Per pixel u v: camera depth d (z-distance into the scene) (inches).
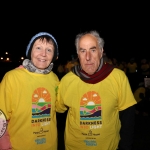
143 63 398.0
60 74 507.8
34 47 88.9
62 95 90.7
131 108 86.4
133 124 86.1
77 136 85.8
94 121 83.9
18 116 83.1
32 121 83.4
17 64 737.6
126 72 466.9
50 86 89.7
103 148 83.7
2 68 663.1
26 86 84.4
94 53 86.4
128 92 87.1
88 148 84.6
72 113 87.7
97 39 88.0
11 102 83.9
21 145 82.8
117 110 88.4
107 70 87.2
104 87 85.2
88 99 84.7
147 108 251.4
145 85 257.3
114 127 85.1
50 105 87.9
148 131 203.2
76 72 89.4
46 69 90.3
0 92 83.5
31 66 87.3
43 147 85.0
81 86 86.8
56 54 94.5
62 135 193.0
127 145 85.2
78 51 89.7
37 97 85.1
